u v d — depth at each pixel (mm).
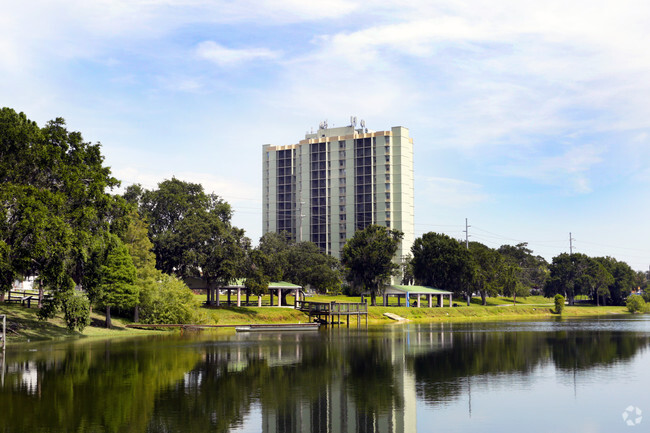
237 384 41781
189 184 136250
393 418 32438
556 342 74875
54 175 68312
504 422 31859
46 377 43781
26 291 100062
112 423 30594
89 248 70688
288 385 41656
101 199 70125
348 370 48750
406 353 61281
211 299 124688
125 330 85312
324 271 141750
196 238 113875
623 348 67062
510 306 184125
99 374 45375
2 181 65250
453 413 33656
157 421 31156
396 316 136250
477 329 102438
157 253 120000
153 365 50312
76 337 74562
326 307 118062
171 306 93750
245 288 128500
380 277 156000
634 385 42438
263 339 77562
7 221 61594
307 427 30531
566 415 33344
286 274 142625
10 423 30453
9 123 64375
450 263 169500
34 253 61719
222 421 31438
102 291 77250
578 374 47312
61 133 71125
